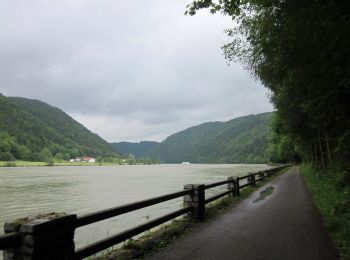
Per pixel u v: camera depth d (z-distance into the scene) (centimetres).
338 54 756
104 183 5128
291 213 1091
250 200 1428
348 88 872
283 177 3152
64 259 481
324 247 677
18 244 430
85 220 537
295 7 806
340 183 1252
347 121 992
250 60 1517
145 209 1897
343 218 848
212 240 736
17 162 16400
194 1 951
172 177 6581
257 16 1185
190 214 971
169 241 729
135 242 720
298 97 1202
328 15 705
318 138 2439
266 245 693
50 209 2394
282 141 7938
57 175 8175
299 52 945
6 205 2684
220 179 5378
